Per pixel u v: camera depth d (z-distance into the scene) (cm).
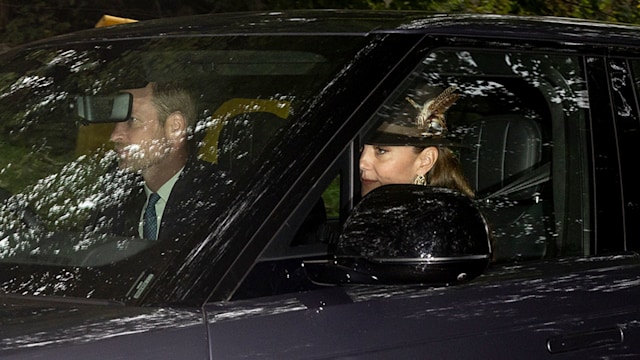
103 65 354
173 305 265
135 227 301
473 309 302
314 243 283
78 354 244
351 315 279
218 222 281
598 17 1072
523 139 348
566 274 329
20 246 300
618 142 356
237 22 358
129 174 317
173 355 252
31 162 330
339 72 310
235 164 302
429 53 323
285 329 268
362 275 272
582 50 359
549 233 345
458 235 274
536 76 351
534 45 348
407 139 319
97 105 338
